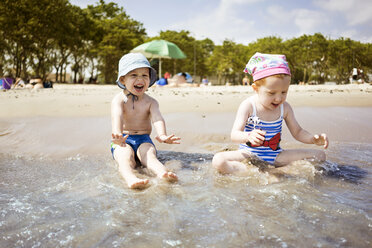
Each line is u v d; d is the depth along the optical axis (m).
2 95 9.58
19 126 4.31
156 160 2.62
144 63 2.99
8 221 1.58
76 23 38.84
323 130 4.15
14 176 2.39
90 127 4.28
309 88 12.67
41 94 10.15
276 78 2.55
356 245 1.32
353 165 2.64
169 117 4.90
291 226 1.49
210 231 1.45
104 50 41.78
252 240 1.37
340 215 1.61
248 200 1.83
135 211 1.69
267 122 2.80
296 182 2.15
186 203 1.79
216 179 2.26
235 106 6.07
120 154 2.66
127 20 45.31
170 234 1.43
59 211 1.70
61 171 2.53
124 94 3.09
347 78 55.94
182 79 20.86
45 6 32.44
